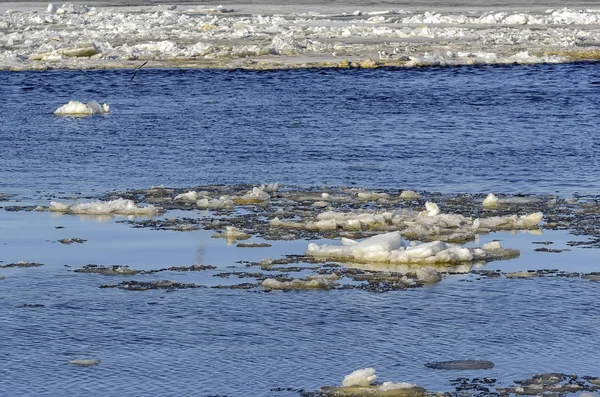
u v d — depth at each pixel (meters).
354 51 188.38
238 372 40.25
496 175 81.69
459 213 67.69
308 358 41.69
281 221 64.06
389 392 38.00
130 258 56.34
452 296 49.59
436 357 41.81
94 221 65.56
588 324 45.66
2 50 190.12
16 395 38.06
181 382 39.25
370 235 61.38
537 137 100.31
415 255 55.59
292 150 93.44
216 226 63.84
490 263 55.59
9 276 53.00
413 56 178.62
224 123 110.56
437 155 90.62
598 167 84.88
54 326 45.44
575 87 142.88
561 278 52.62
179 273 53.47
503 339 43.81
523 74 158.75
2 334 44.41
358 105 125.31
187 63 174.00
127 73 162.38
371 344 43.22
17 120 114.38
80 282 51.94
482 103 127.06
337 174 82.19
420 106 124.25
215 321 46.06
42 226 64.06
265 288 50.88
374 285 51.31
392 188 76.69
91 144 97.56
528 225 64.06
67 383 39.12
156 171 83.62
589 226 63.94
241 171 83.50
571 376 39.72
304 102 128.12
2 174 82.31
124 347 42.91
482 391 38.22
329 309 47.66
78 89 144.12
